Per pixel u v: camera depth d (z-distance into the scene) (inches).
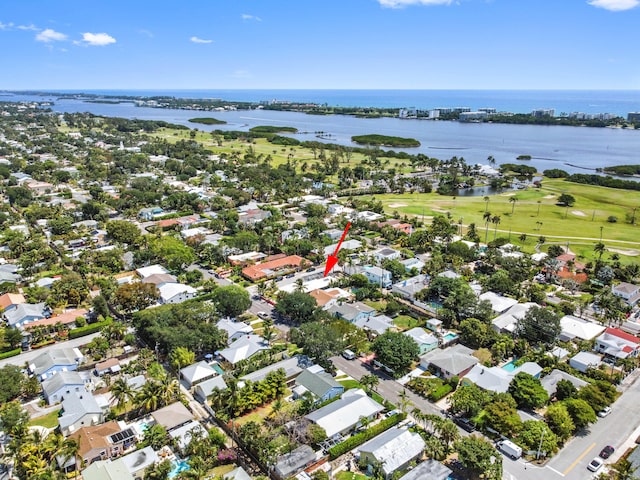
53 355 4217.5
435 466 3019.2
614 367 4372.5
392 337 4335.6
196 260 6993.1
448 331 4992.6
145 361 4197.8
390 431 3324.3
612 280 6254.9
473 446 3002.0
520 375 3796.8
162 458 3139.8
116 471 2888.8
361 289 5703.7
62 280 5615.2
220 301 5073.8
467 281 6195.9
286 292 5477.4
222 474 3002.0
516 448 3203.7
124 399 3563.0
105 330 4589.1
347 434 3403.1
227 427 3452.3
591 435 3454.7
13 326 4832.7
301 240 7381.9
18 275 6176.2
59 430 3378.4
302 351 4441.4
